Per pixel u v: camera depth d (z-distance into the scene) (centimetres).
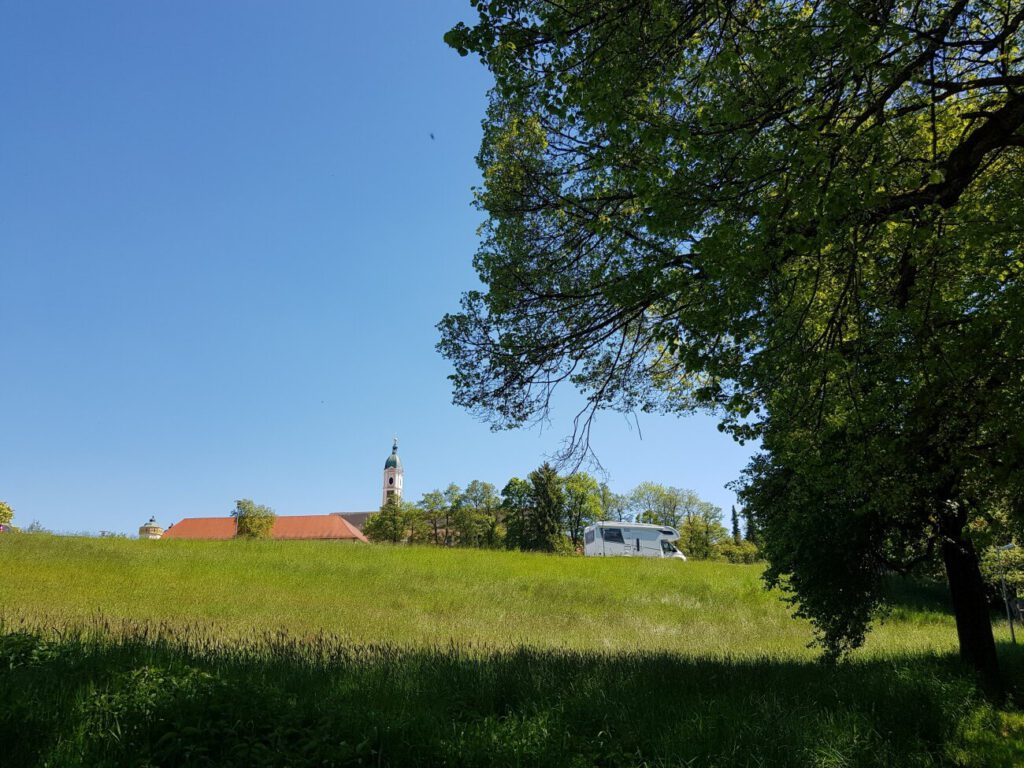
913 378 789
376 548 3669
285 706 584
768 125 769
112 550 2861
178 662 722
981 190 915
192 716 532
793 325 784
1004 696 1038
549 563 3606
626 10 688
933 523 1108
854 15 602
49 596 1803
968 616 1132
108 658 733
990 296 775
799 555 1164
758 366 768
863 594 1163
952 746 754
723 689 857
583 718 682
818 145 686
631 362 1105
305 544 3566
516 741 598
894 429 852
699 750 612
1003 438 786
